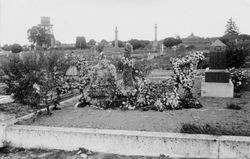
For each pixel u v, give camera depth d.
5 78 9.16
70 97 12.62
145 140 6.01
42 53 9.58
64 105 10.62
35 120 8.06
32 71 9.00
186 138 5.80
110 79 10.75
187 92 10.48
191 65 10.16
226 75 11.61
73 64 10.52
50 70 9.47
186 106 9.53
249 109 9.10
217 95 11.71
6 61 9.12
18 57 9.10
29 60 9.12
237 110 8.97
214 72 11.74
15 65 8.86
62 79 10.07
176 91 9.84
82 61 10.70
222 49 11.71
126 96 10.18
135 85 10.62
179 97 10.06
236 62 17.17
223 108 9.34
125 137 6.12
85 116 8.45
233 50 17.48
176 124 7.21
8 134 6.95
